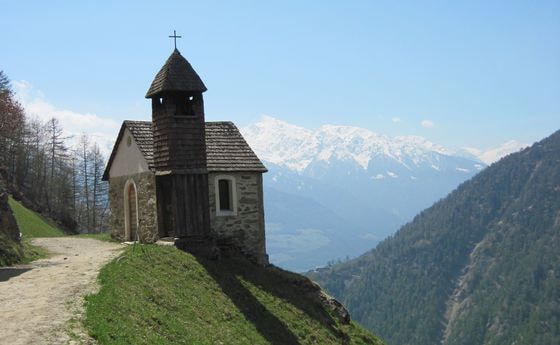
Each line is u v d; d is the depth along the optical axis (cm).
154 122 3119
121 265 2372
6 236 2947
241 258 3328
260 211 3519
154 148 3136
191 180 3028
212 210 3366
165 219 3159
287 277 3284
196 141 3053
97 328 1547
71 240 4203
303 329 2706
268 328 2488
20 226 5188
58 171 8694
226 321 2303
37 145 8606
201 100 3075
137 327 1706
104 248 3494
